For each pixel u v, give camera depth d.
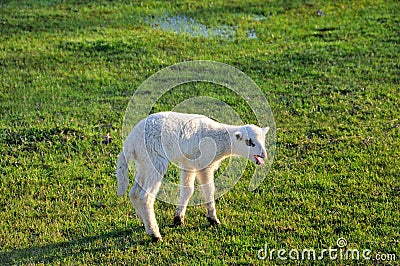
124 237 7.79
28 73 14.23
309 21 18.22
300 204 8.61
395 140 10.65
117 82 13.75
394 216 8.20
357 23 17.86
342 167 9.70
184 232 7.93
